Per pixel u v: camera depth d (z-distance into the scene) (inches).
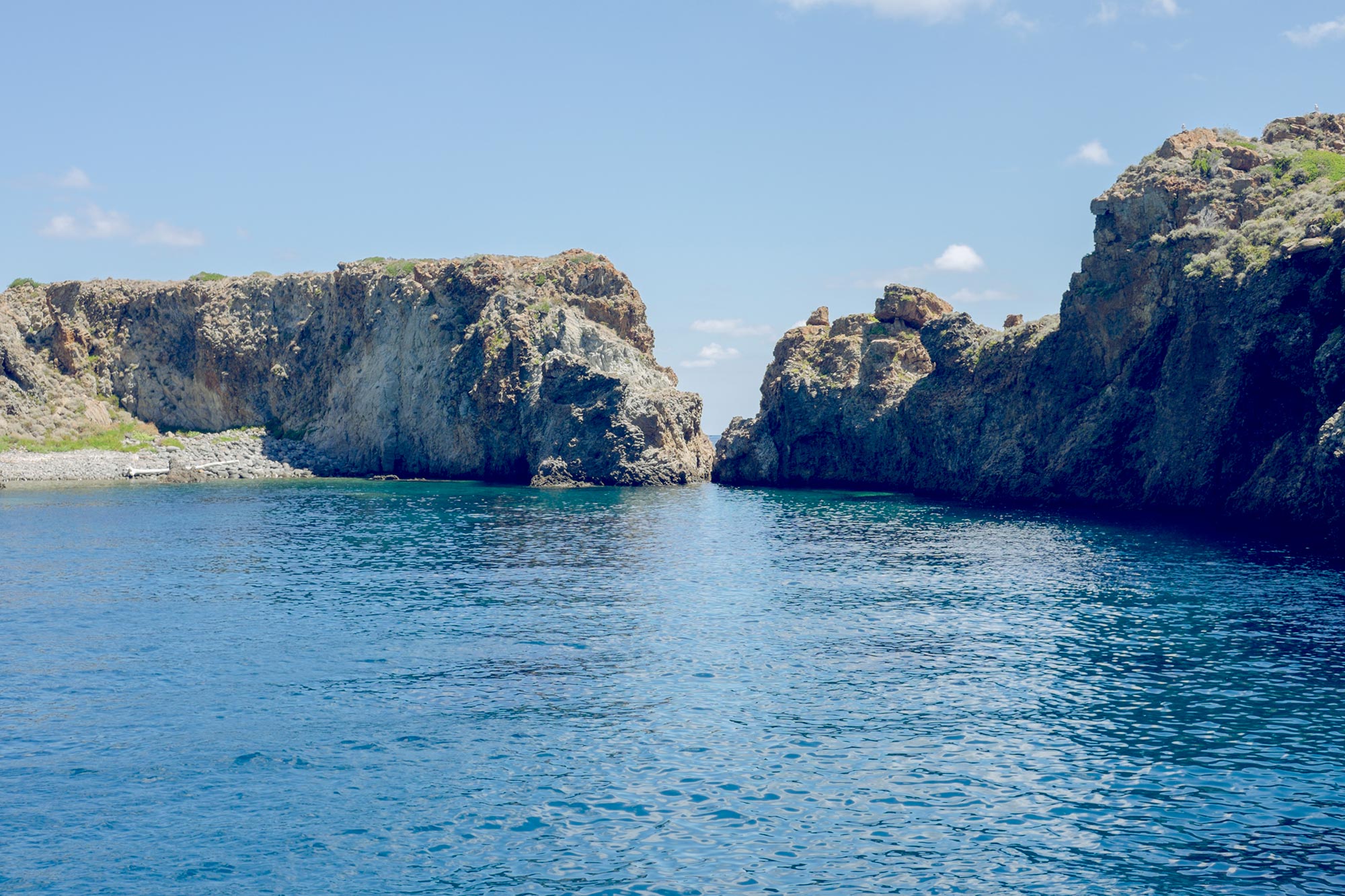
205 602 2417.6
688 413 6668.3
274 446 7239.2
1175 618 2155.5
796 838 1154.7
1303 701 1589.6
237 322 7603.4
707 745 1438.2
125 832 1168.2
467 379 6584.6
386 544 3449.8
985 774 1327.5
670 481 6181.1
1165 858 1101.1
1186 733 1460.4
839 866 1088.8
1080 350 4522.6
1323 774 1305.4
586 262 7194.9
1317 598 2319.1
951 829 1175.6
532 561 3070.9
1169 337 4121.6
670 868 1087.6
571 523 4074.8
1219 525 3607.3
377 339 7111.2
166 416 7608.3
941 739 1454.2
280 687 1706.4
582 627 2150.6
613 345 6604.3
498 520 4170.8
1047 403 4638.3
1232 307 3708.2
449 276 6953.7
